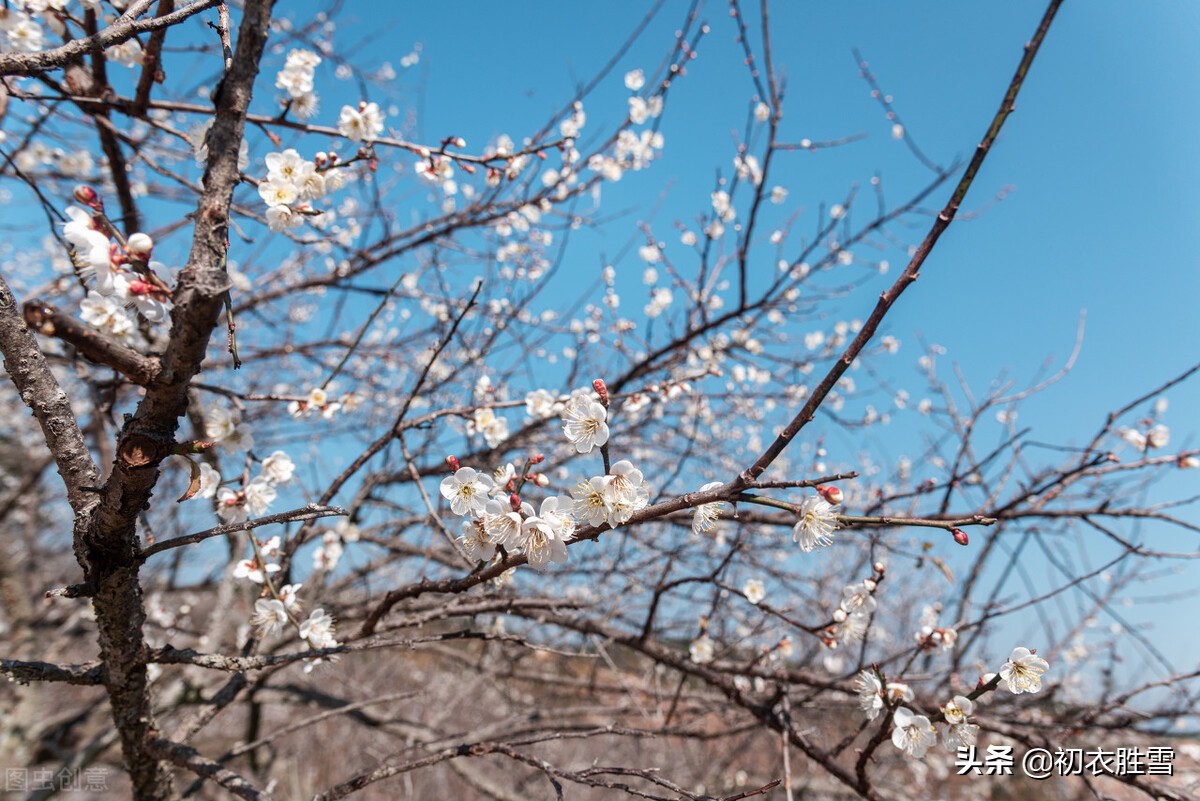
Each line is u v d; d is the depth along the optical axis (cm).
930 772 580
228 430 228
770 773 522
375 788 645
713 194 380
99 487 158
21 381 157
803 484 136
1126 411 303
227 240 141
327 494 248
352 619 393
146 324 200
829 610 338
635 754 546
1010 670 199
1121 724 285
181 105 260
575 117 376
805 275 385
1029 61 125
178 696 386
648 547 377
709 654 299
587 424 153
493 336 376
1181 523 287
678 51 343
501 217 392
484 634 217
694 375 363
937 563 247
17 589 498
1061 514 316
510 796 441
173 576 469
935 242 128
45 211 200
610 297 446
